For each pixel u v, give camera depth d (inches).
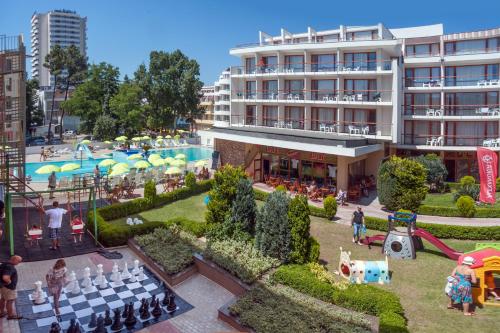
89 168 2102.6
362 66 1590.8
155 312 590.6
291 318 539.2
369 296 576.1
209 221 867.4
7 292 546.6
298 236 722.8
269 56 1840.6
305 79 1718.8
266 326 521.3
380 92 1567.4
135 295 653.9
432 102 1770.4
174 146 3122.5
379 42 1530.5
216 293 676.7
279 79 1780.3
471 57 1667.1
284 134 1478.8
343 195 1307.8
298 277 643.5
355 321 533.0
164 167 1822.1
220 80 4126.5
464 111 1728.6
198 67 3567.9
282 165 1594.5
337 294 591.2
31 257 776.3
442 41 1791.3
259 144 1547.7
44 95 4399.6
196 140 3302.2
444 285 703.1
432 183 1525.6
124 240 860.0
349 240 952.3
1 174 1085.8
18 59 1098.7
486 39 1728.6
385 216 1167.0
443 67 1739.7
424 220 1138.0
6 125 1108.5
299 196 741.9
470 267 629.0
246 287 650.8
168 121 3538.4
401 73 1692.9
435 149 1701.5
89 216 932.0
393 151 1772.9
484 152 1210.6
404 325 521.7
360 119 1622.8
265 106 1886.1
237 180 852.0
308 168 1504.7
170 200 1284.4
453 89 1707.7
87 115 3262.8
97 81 3395.7
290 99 1758.1
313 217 1150.3
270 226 744.3
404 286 698.8
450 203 1325.0
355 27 1925.4
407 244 829.8
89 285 659.4
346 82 1647.4
